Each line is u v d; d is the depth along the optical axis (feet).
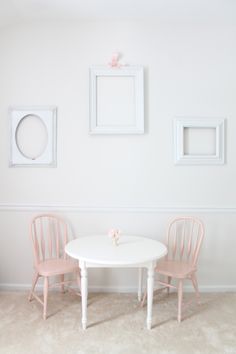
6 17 8.92
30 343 6.61
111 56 9.32
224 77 9.35
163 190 9.37
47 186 9.37
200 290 9.44
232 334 7.01
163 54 9.30
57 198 9.37
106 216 9.39
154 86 9.31
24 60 9.31
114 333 7.01
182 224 9.32
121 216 9.39
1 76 9.33
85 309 7.18
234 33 9.34
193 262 8.36
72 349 6.41
